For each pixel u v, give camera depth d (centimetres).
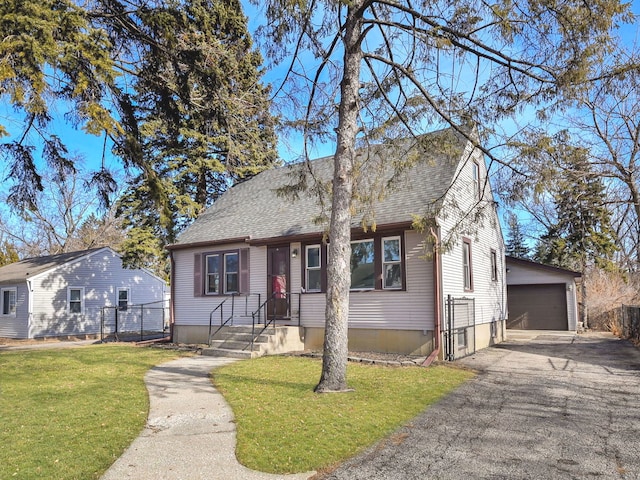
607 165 1510
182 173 2189
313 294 1414
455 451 518
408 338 1223
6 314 2380
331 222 821
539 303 2325
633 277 2800
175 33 970
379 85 916
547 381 903
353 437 559
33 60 678
